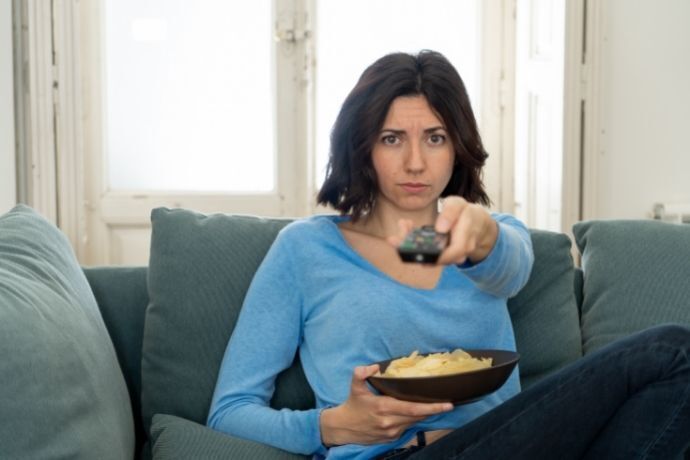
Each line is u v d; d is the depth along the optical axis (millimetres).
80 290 1495
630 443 1204
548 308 1657
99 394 1304
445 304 1430
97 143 3160
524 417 1217
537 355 1630
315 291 1479
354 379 1231
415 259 961
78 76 2918
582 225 1809
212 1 3217
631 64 3199
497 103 3406
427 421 1379
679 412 1179
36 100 2846
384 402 1216
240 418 1418
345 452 1348
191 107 3242
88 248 3186
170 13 3201
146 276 1720
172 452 1392
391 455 1328
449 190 1556
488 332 1453
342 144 1516
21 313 1212
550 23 3166
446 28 3365
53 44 2865
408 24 3346
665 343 1191
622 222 1772
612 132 3205
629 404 1219
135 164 3230
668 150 3258
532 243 1688
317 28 3254
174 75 3223
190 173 3260
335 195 1558
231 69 3248
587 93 3121
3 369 1113
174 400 1549
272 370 1480
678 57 3236
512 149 3426
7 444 1085
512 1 3359
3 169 2775
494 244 1284
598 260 1730
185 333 1563
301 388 1542
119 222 3197
